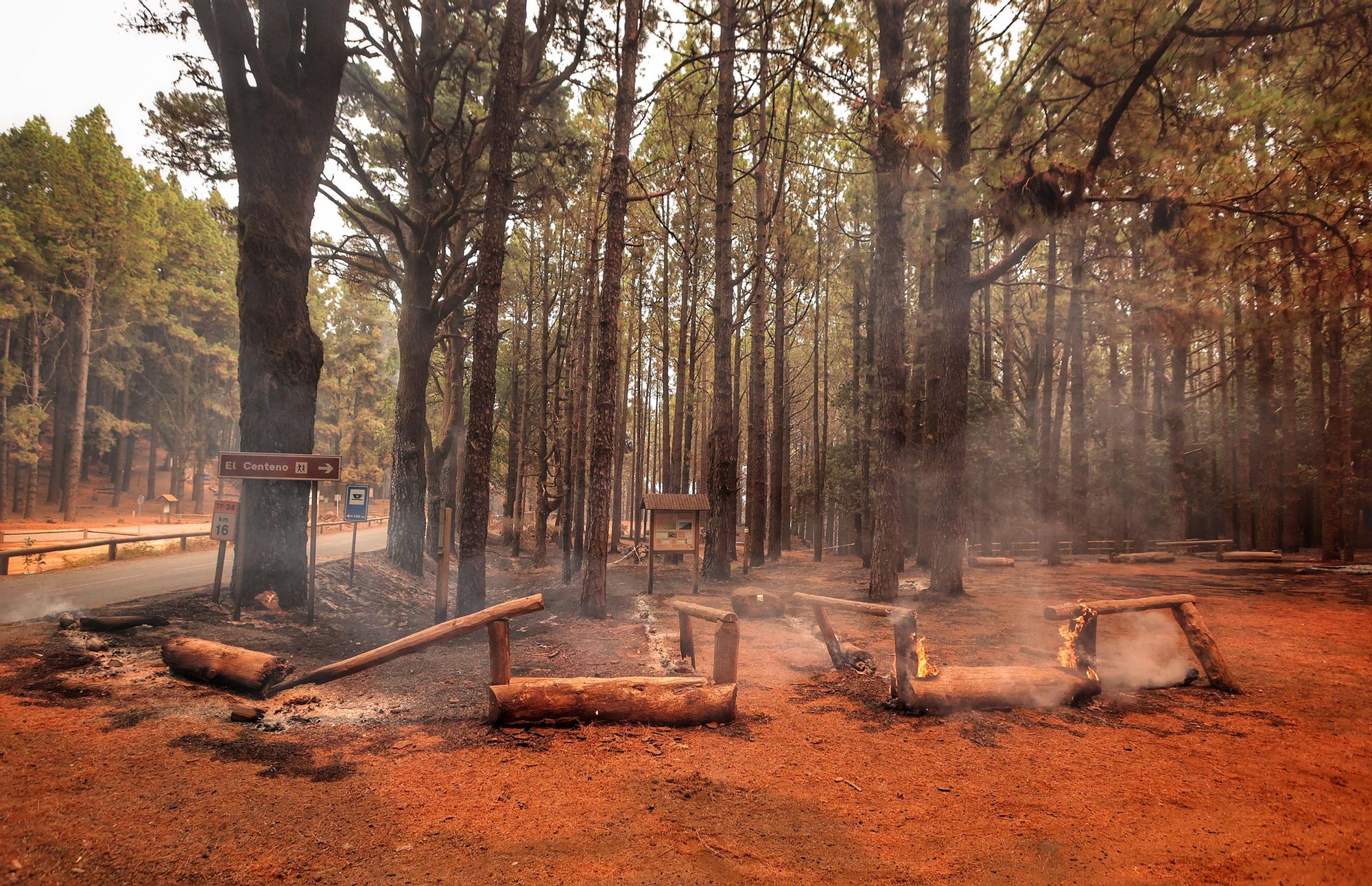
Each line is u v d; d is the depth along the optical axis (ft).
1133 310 40.42
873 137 44.75
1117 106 36.68
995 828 12.08
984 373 85.61
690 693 17.75
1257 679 22.82
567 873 10.25
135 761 13.98
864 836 11.72
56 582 45.65
